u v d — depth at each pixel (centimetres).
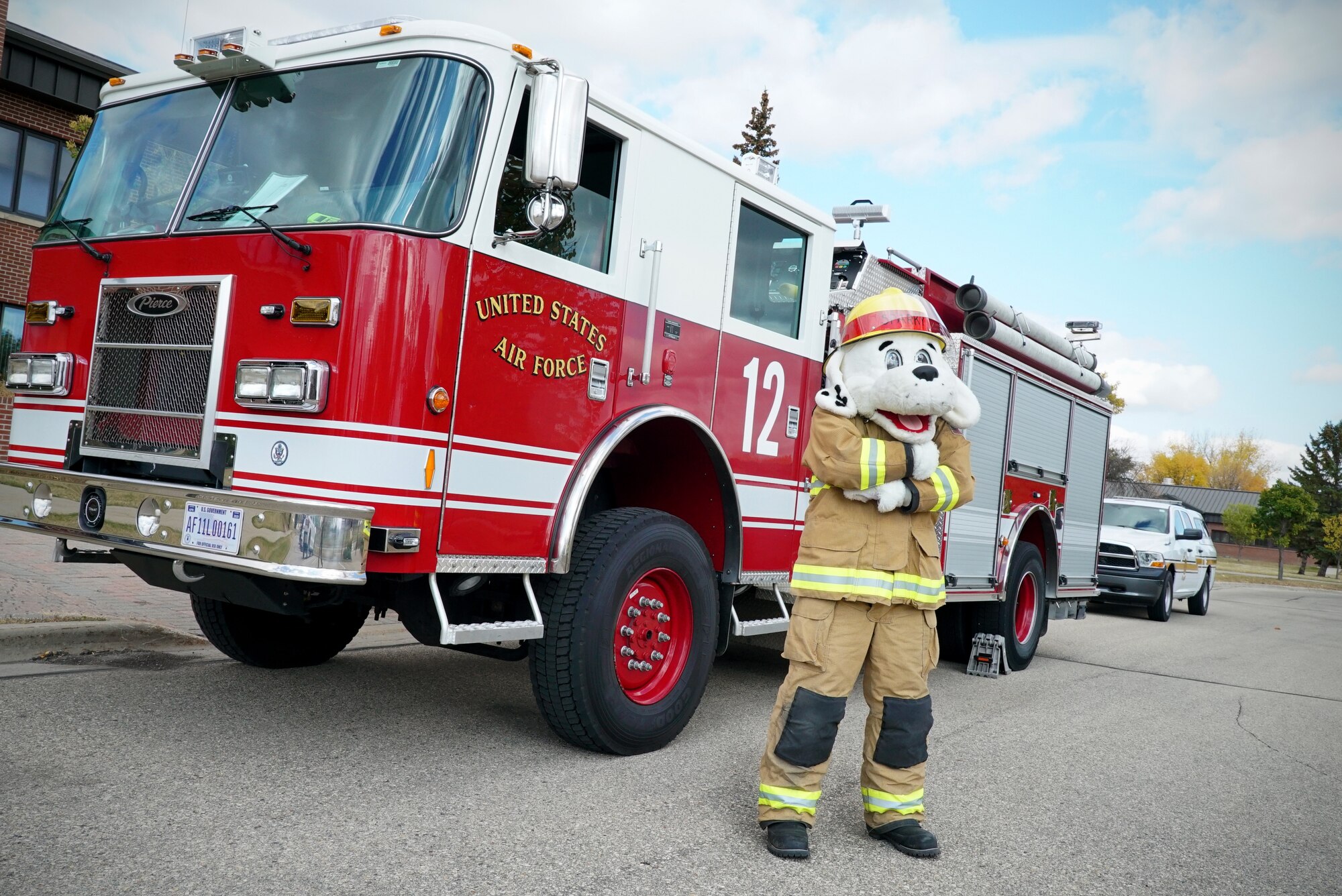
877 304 337
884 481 322
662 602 451
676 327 469
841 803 392
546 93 362
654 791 381
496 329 373
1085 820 393
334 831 312
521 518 387
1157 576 1391
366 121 373
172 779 348
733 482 486
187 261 378
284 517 318
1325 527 5019
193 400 369
